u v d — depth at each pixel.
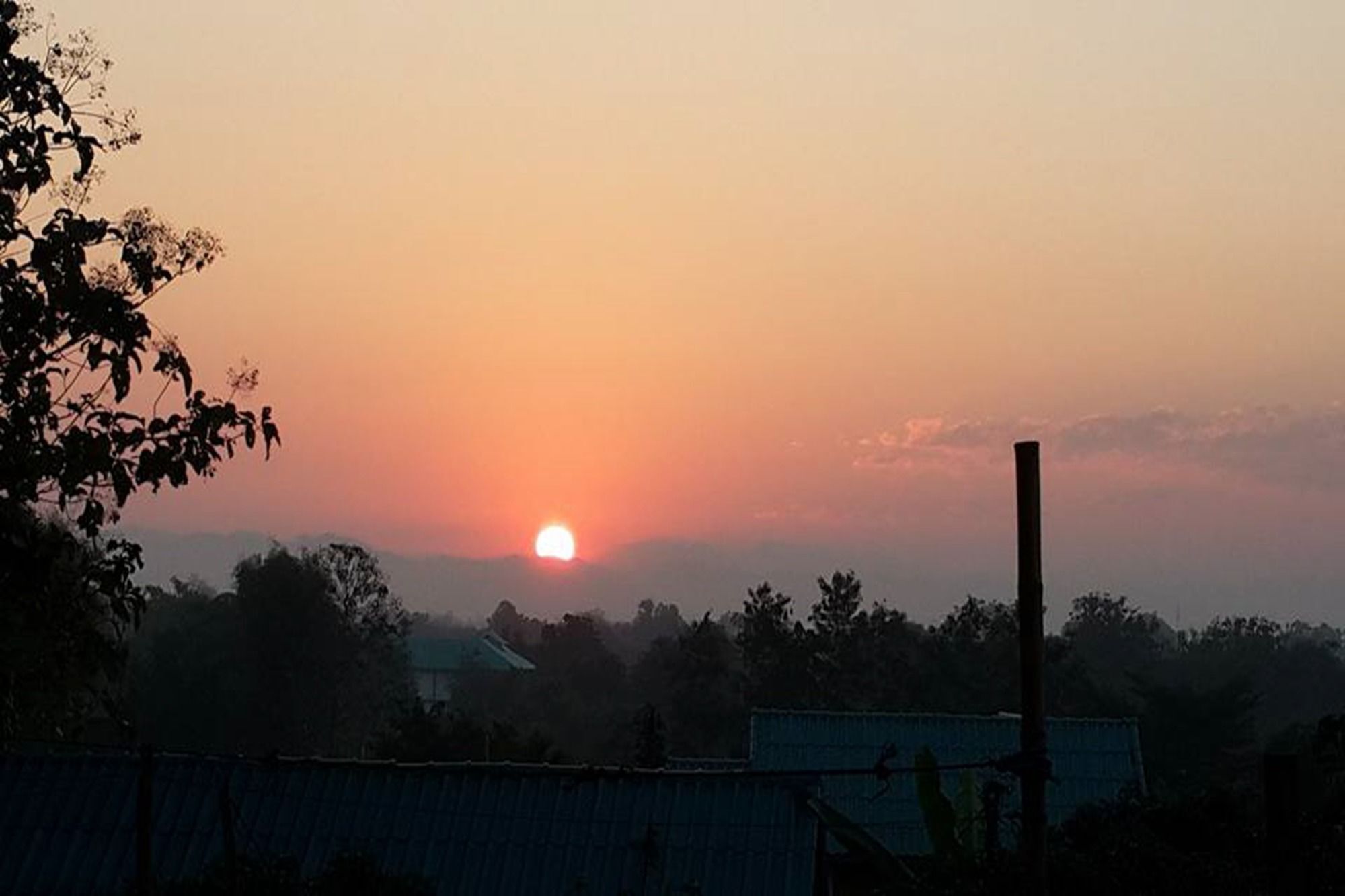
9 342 15.12
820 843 17.58
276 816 17.95
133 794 18.33
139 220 15.62
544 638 124.19
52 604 16.34
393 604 66.31
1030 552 11.00
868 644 67.62
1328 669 115.06
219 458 15.66
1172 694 62.56
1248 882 18.39
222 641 65.94
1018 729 32.16
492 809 18.05
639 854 17.28
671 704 76.75
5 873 17.25
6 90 14.92
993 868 17.98
